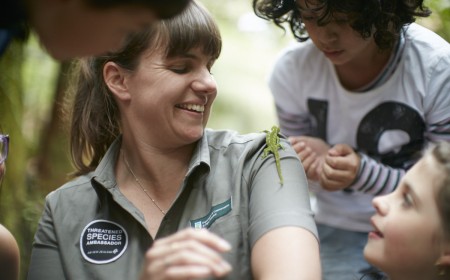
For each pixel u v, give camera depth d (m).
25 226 3.17
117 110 1.82
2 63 3.06
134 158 1.76
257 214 1.58
